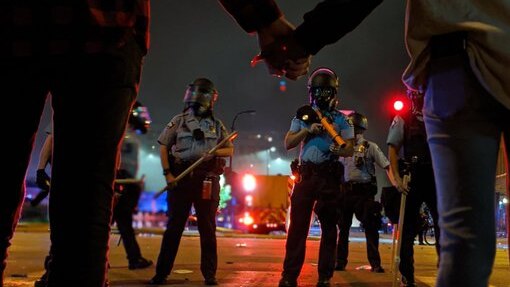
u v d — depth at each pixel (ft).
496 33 5.78
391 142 17.25
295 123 17.30
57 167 5.17
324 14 6.61
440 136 6.07
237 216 89.66
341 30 6.70
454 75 5.99
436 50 6.20
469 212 5.77
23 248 32.65
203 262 18.17
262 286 17.69
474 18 5.97
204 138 18.10
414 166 16.90
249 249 34.88
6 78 5.03
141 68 5.66
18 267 22.43
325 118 16.84
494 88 5.71
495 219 5.88
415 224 17.49
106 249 5.27
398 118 17.19
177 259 26.50
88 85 5.10
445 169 5.98
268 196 87.81
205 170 18.10
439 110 6.07
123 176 15.62
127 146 15.34
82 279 5.08
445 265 5.87
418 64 6.43
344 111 25.63
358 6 6.53
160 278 17.90
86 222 5.09
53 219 5.18
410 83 6.67
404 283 17.83
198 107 18.31
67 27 5.04
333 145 16.58
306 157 17.13
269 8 6.67
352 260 29.71
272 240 48.14
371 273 22.84
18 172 5.19
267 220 86.02
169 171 17.97
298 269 16.87
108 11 5.17
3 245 5.31
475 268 5.70
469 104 5.87
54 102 5.25
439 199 6.09
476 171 5.81
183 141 18.06
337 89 17.51
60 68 5.10
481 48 5.86
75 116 5.11
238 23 6.87
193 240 41.88
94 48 5.07
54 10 5.03
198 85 18.39
